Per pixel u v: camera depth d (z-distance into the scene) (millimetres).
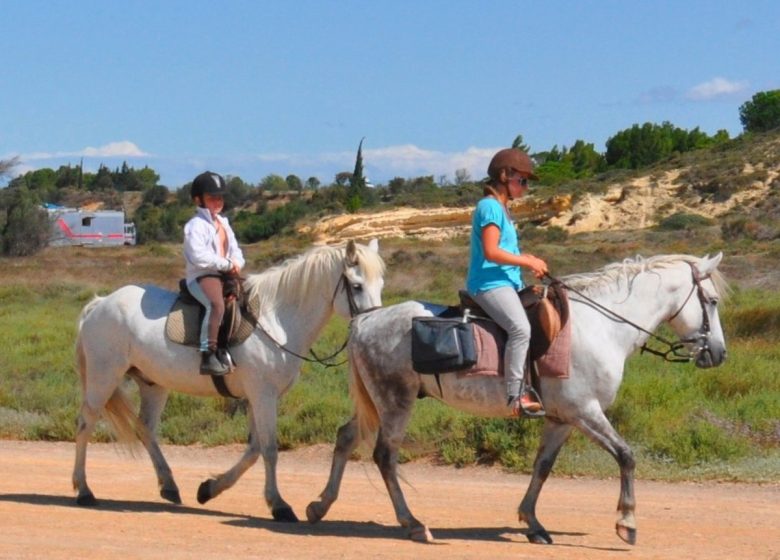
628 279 9000
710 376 16594
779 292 32062
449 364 8547
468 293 8781
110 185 139750
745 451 13289
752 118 95375
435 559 7754
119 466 13445
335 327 24422
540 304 8562
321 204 93500
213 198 9984
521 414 8523
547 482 12477
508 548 8414
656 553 8352
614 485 12227
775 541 8953
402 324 8953
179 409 16781
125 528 8883
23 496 10859
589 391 8602
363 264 9719
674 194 69000
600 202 68375
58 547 7887
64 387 18859
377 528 9430
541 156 110125
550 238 62594
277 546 8227
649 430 13883
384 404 9000
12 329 26891
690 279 9102
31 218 69125
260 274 10109
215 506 10648
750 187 67250
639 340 8992
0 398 18359
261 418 9805
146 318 10211
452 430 14266
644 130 99188
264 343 9805
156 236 97312
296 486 12078
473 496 11414
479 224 8609
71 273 49531
